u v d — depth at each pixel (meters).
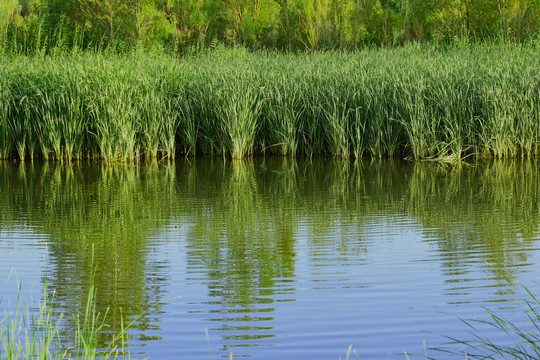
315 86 15.71
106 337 4.88
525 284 5.86
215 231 8.16
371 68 16.06
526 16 21.97
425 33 25.31
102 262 6.80
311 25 24.69
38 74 15.33
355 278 6.12
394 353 4.54
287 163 14.27
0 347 4.47
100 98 14.53
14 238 7.84
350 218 8.81
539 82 14.33
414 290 5.76
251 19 25.45
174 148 15.38
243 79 15.66
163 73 16.05
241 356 4.52
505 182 11.41
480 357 4.44
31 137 14.79
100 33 21.98
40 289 5.92
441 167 13.30
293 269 6.47
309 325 5.04
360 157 14.73
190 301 5.59
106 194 10.84
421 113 14.37
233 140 15.00
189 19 24.62
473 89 14.48
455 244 7.32
